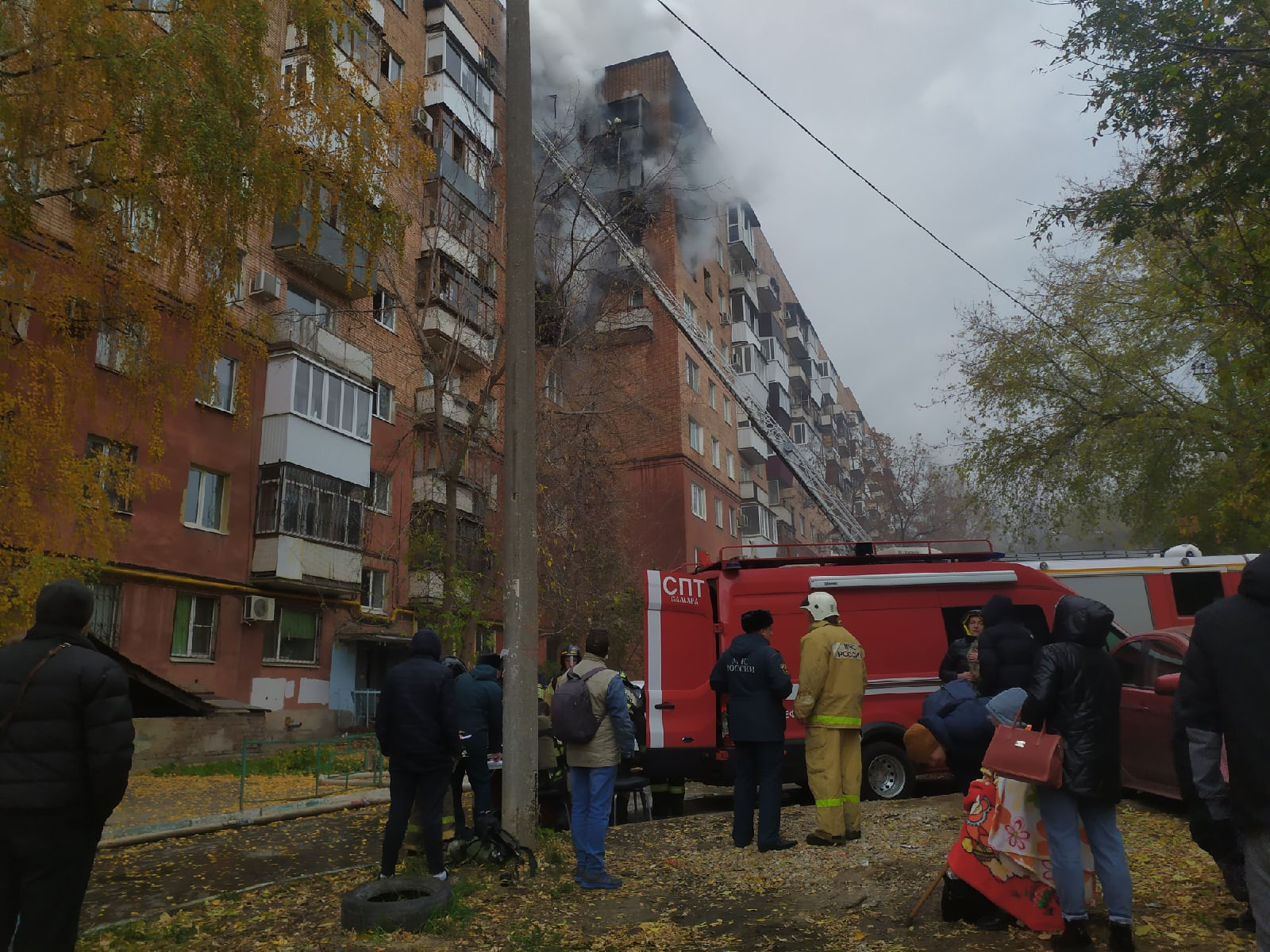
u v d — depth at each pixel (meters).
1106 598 15.39
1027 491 22.78
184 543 19.02
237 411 12.00
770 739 6.91
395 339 26.45
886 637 9.72
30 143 9.66
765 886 5.89
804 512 53.25
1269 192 12.17
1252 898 3.11
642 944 4.95
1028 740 4.41
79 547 10.94
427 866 6.37
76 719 3.69
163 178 10.09
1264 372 14.26
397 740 6.23
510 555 7.39
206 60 9.67
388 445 25.73
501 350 19.62
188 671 18.89
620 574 25.89
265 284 21.41
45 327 10.65
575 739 6.16
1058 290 22.42
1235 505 19.39
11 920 3.56
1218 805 3.57
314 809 10.66
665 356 35.84
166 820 9.95
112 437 11.81
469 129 27.00
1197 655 3.42
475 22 30.62
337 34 12.00
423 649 6.50
